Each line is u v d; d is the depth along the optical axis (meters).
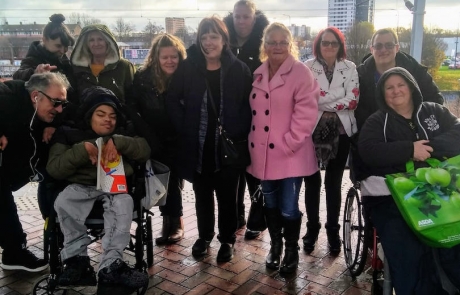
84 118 3.19
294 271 3.64
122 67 3.85
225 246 3.89
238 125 3.54
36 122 3.27
